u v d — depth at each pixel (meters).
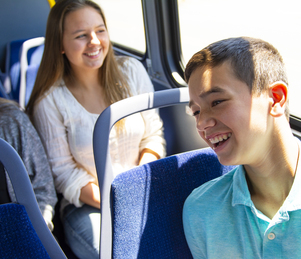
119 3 3.18
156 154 1.81
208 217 0.86
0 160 0.85
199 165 1.00
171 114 2.11
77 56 1.68
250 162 0.71
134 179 0.94
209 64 0.68
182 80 2.48
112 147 1.71
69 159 1.74
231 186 0.84
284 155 0.71
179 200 0.99
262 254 0.77
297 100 1.50
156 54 2.59
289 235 0.71
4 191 1.44
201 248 0.92
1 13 3.13
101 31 1.72
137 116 1.75
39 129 1.73
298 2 1.44
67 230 1.62
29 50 3.00
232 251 0.83
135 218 0.94
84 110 1.73
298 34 1.46
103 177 0.96
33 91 1.76
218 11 1.86
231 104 0.66
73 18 1.64
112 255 0.94
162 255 0.97
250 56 0.66
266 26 1.59
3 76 3.06
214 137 0.70
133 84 1.93
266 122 0.68
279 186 0.75
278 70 0.69
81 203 1.67
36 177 1.53
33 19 3.28
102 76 1.81
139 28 2.82
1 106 1.50
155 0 2.40
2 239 0.84
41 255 0.87
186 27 2.34
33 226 0.88
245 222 0.80
